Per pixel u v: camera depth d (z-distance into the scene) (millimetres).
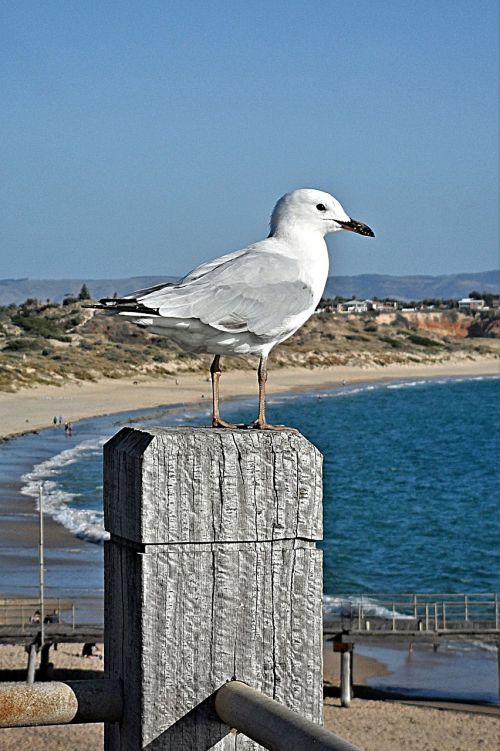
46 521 39562
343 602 29922
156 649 2787
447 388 127500
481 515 48719
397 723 20953
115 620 2961
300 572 2842
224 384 113188
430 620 25156
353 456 71000
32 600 27141
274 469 2820
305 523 2840
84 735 17094
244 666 2814
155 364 115938
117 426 76125
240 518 2809
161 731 2787
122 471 2879
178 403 92875
